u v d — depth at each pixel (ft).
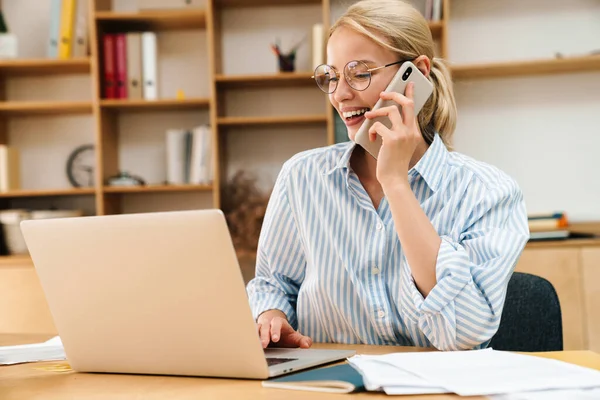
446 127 5.28
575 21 11.93
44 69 12.51
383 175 4.41
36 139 12.94
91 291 3.78
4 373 4.14
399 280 4.90
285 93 12.51
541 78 11.94
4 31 12.40
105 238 3.65
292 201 5.43
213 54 11.71
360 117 4.99
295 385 3.28
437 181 4.92
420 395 3.06
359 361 3.58
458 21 12.13
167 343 3.66
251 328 3.42
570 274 10.20
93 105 11.87
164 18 11.97
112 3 12.69
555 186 11.95
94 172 12.69
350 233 5.08
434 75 5.23
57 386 3.68
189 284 3.49
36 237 3.86
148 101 11.73
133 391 3.46
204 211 3.35
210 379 3.62
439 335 4.27
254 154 12.57
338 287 5.06
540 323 5.17
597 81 11.84
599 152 11.84
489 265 4.35
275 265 5.54
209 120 12.64
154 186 11.77
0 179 12.15
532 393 2.96
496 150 12.05
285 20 12.50
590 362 3.66
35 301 11.09
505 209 4.73
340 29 4.96
